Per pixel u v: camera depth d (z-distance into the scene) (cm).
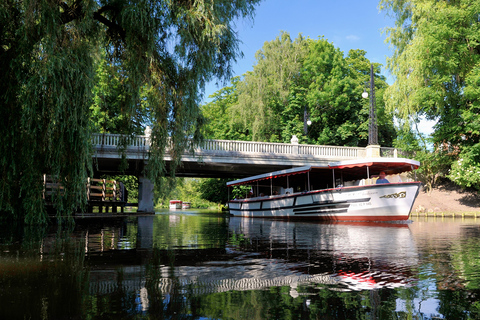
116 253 558
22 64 725
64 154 793
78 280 361
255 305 279
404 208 1623
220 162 2622
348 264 466
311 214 2005
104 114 1094
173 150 1009
